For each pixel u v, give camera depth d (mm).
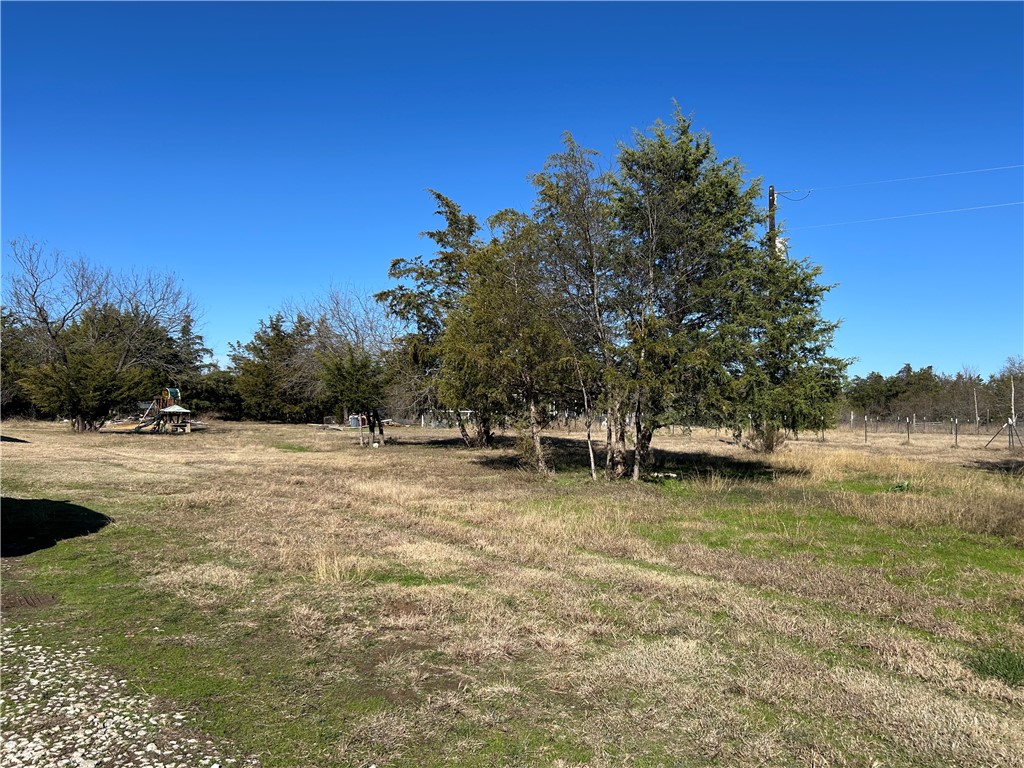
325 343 39844
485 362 16422
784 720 3719
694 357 14227
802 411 14875
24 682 4094
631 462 19906
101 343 40062
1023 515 9984
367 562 7328
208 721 3648
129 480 15359
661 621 5383
